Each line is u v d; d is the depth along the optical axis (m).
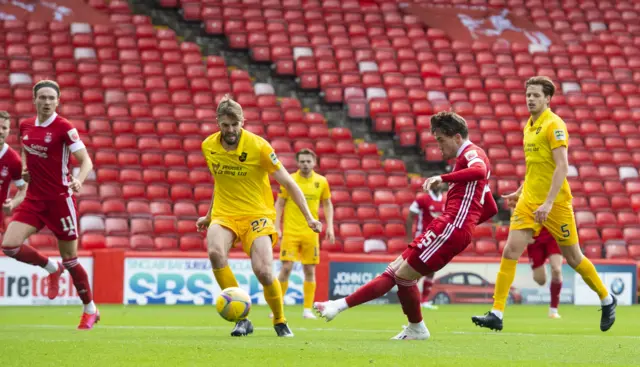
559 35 102.06
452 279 61.66
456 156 27.19
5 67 79.69
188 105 79.00
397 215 70.38
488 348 24.17
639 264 65.31
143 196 67.12
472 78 90.56
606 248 69.94
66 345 23.41
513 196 33.41
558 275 46.81
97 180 67.81
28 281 53.09
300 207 26.94
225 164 26.70
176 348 22.47
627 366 19.88
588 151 81.75
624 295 64.75
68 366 18.72
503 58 96.25
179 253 56.75
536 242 46.88
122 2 92.25
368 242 66.38
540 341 27.42
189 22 94.19
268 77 89.50
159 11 94.75
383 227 69.06
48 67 80.94
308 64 88.44
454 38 99.31
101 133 72.06
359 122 84.69
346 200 71.25
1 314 44.72
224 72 86.75
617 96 91.25
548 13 105.56
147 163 71.12
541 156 31.02
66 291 53.78
